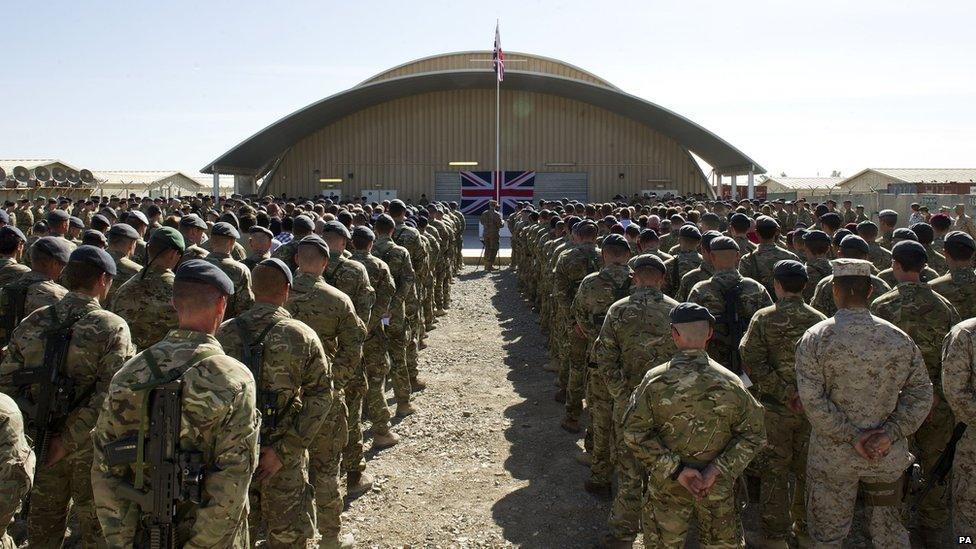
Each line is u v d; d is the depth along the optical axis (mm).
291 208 15562
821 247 6867
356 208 15305
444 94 39750
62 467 4344
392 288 7203
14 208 19562
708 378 3764
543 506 6023
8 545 3160
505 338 12875
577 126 39969
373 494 6242
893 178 61312
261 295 3984
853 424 4043
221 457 2850
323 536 4977
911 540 5344
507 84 37812
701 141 36656
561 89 37531
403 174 39812
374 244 8203
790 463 5051
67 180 36719
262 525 5434
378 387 7359
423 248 9992
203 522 2793
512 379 10117
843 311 4160
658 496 3912
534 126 39906
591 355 6035
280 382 3793
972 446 4312
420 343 12109
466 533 5531
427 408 8719
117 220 14414
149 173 70875
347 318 5039
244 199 28375
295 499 3986
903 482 4172
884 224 9789
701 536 3857
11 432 2896
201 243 8289
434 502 6098
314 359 3936
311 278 5012
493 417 8375
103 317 4082
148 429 2801
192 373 2863
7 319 4914
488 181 39812
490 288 19406
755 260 6895
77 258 4066
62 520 4488
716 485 3752
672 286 7328
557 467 6887
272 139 35938
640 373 4863
